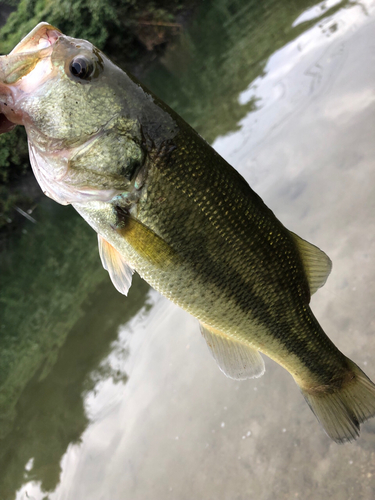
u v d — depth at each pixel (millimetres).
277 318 316
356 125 826
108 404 737
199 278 289
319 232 692
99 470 643
